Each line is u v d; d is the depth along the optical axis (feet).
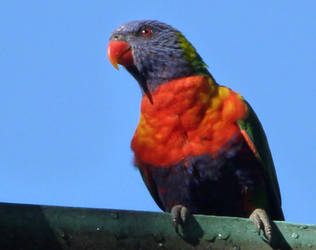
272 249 24.44
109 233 23.04
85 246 22.68
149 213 23.77
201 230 24.06
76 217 22.77
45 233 22.34
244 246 24.31
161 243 23.66
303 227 24.79
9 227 22.00
